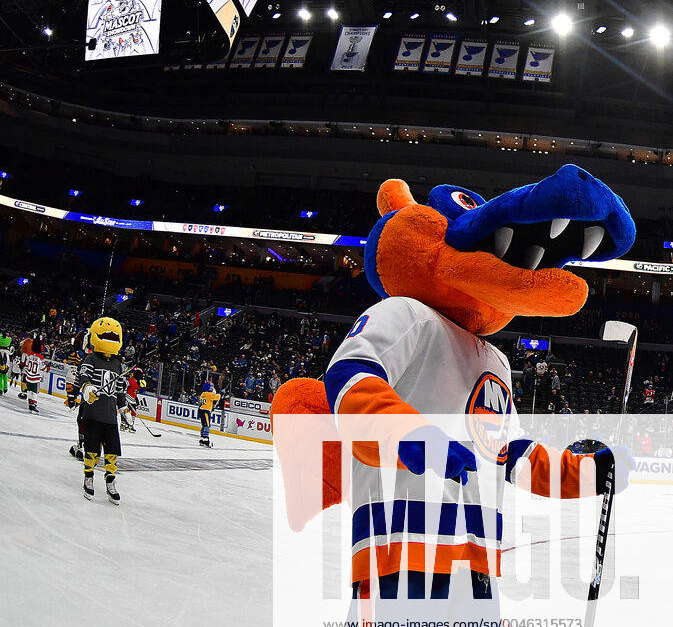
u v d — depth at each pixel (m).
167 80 38.88
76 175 39.81
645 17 30.70
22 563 3.76
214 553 4.69
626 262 33.41
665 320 33.34
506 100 35.91
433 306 1.88
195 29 19.55
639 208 37.12
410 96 36.62
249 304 34.72
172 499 6.80
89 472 6.18
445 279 1.79
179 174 41.56
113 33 19.88
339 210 37.38
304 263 41.69
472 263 1.73
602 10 31.39
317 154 38.53
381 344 1.66
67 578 3.61
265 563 4.57
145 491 7.04
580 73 33.62
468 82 35.47
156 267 40.06
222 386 19.52
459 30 34.72
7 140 38.84
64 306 33.22
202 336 29.69
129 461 9.38
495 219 1.69
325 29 36.25
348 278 37.62
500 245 1.73
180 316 31.86
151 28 19.36
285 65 36.22
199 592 3.68
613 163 35.84
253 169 40.25
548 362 27.91
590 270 36.22
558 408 20.75
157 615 3.20
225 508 6.65
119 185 40.59
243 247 42.28
